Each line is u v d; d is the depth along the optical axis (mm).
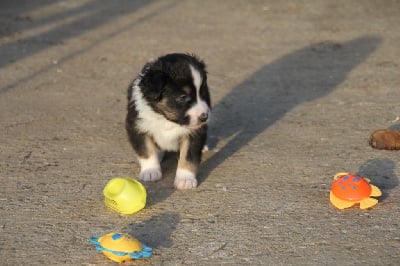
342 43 16219
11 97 12664
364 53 15328
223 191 8531
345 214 7797
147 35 17406
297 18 18891
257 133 10680
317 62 14766
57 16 19609
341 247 7055
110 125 11125
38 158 9742
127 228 7578
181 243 7207
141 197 7824
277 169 9211
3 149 10102
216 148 10070
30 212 8031
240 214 7867
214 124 11133
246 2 21156
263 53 15547
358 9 19672
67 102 12352
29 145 10258
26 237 7418
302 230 7438
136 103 8992
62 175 9117
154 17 19453
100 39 17047
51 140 10469
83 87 13258
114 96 12680
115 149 10094
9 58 15312
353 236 7277
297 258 6848
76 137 10609
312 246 7086
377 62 14594
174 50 15930
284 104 12102
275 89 13000
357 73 13867
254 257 6887
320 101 12211
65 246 7203
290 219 7707
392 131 9953
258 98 12484
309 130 10734
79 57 15430
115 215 7918
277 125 11031
